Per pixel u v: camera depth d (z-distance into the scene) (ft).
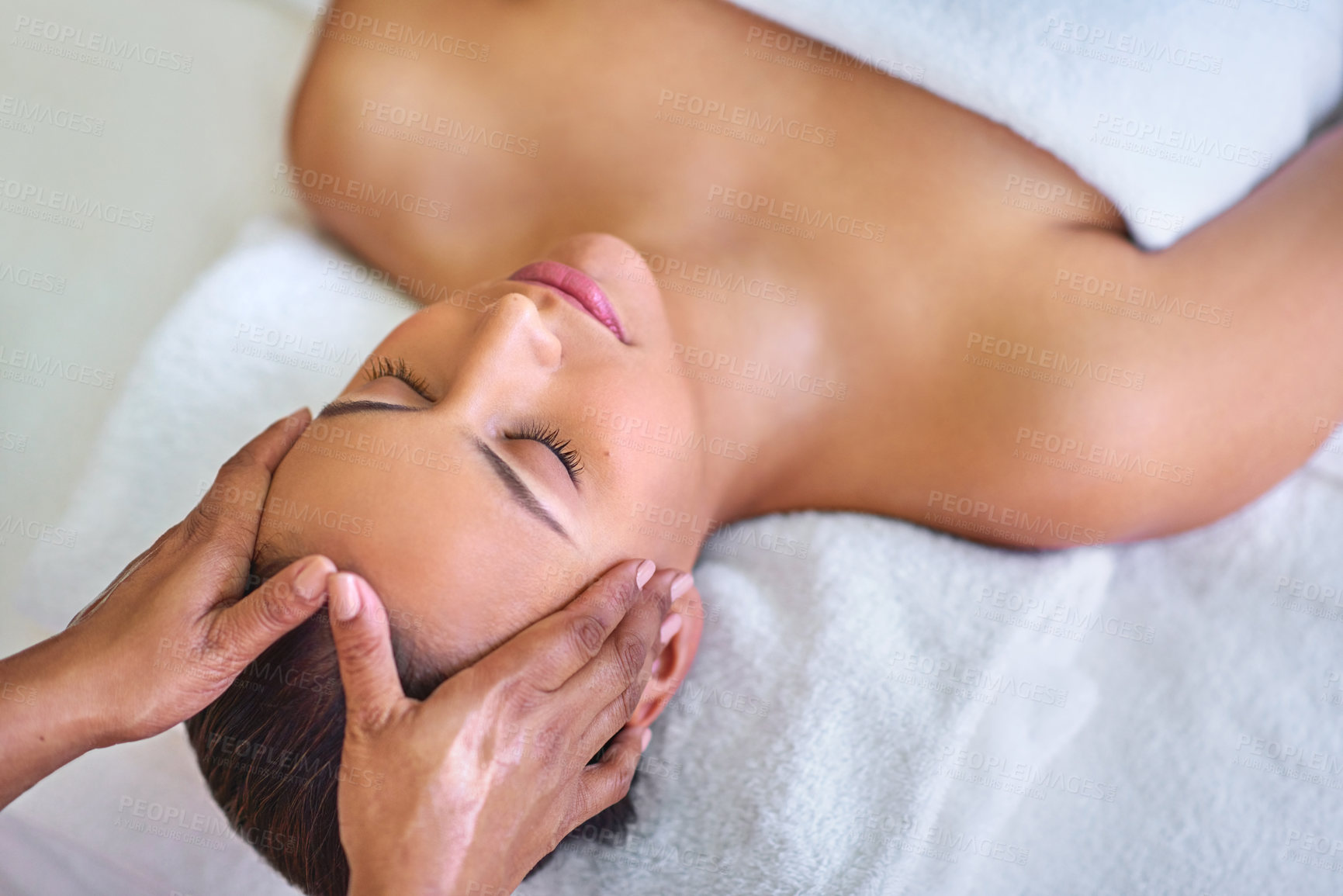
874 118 3.70
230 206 4.50
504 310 2.73
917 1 3.32
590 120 3.86
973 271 3.60
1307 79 3.67
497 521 2.60
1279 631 3.78
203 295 4.04
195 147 4.53
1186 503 3.73
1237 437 3.59
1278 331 3.54
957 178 3.67
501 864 2.53
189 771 3.58
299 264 4.19
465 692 2.43
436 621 2.55
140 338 4.35
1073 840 3.61
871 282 3.62
